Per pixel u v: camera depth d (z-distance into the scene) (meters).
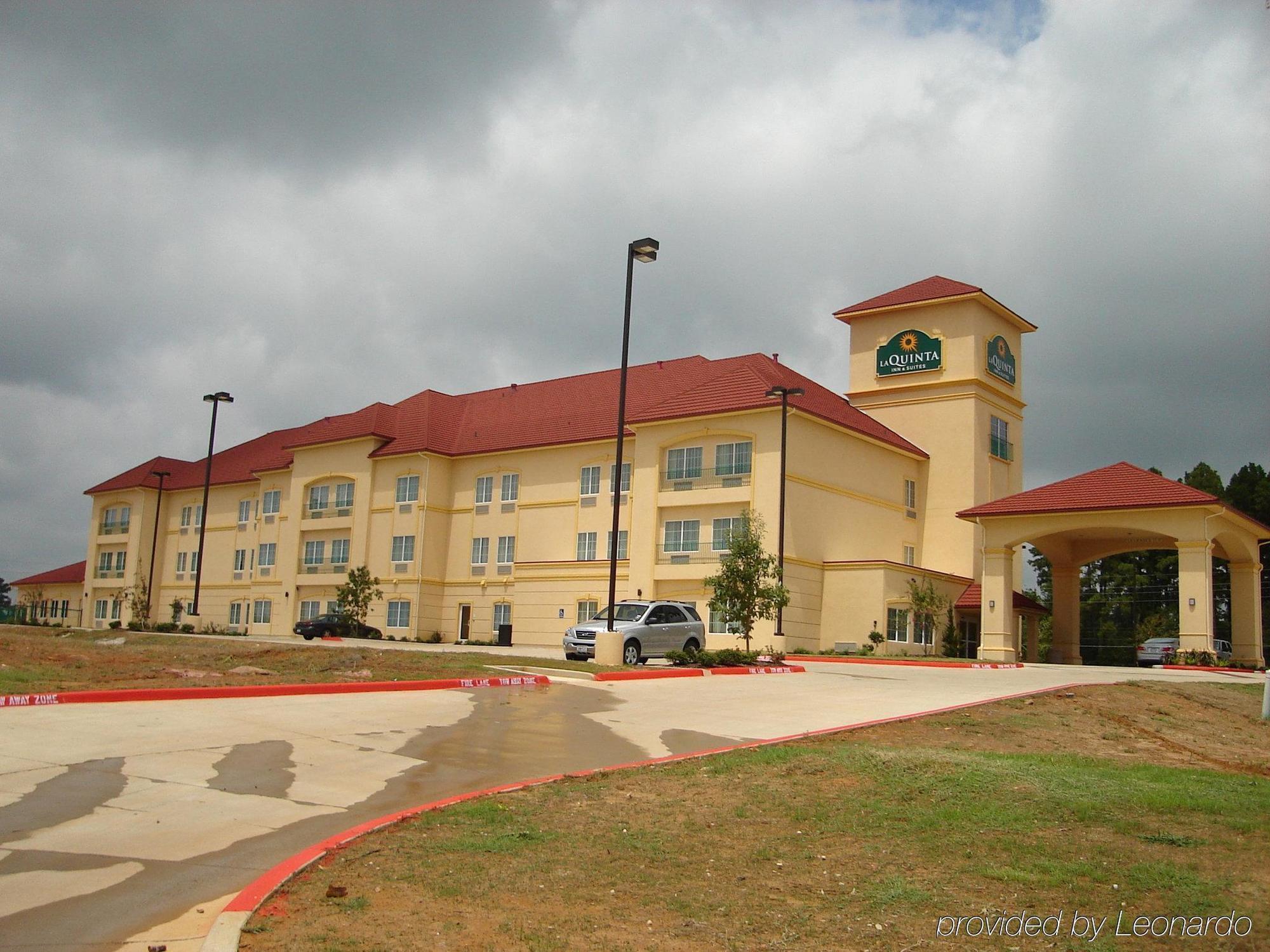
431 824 9.35
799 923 7.14
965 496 51.28
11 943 6.43
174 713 14.95
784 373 49.00
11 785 10.37
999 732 15.59
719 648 42.38
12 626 72.69
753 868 8.30
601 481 50.59
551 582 50.44
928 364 53.22
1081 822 9.09
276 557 63.69
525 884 7.83
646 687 22.48
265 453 70.44
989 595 41.53
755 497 43.41
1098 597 75.19
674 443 46.31
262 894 7.29
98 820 9.36
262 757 12.41
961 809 9.55
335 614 54.28
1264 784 11.08
